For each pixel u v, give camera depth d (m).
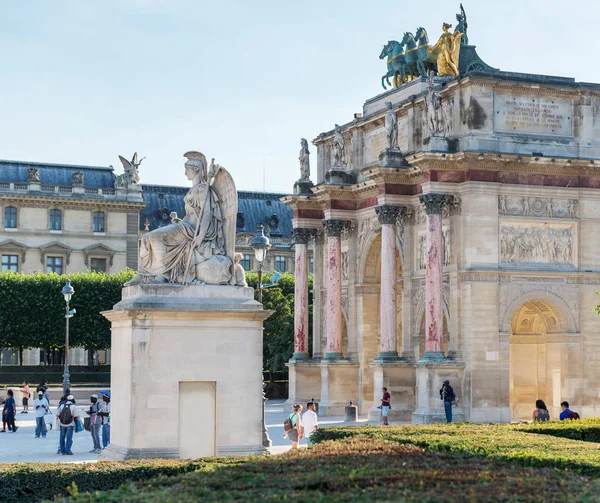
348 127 110.75
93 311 175.62
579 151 95.19
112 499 27.61
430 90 93.38
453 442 45.06
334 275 108.75
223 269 47.44
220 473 32.16
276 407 119.81
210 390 46.72
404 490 28.19
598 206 95.75
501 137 92.94
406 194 98.88
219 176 48.53
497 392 91.25
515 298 92.56
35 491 39.69
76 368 171.88
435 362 90.31
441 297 91.81
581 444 44.94
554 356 96.00
